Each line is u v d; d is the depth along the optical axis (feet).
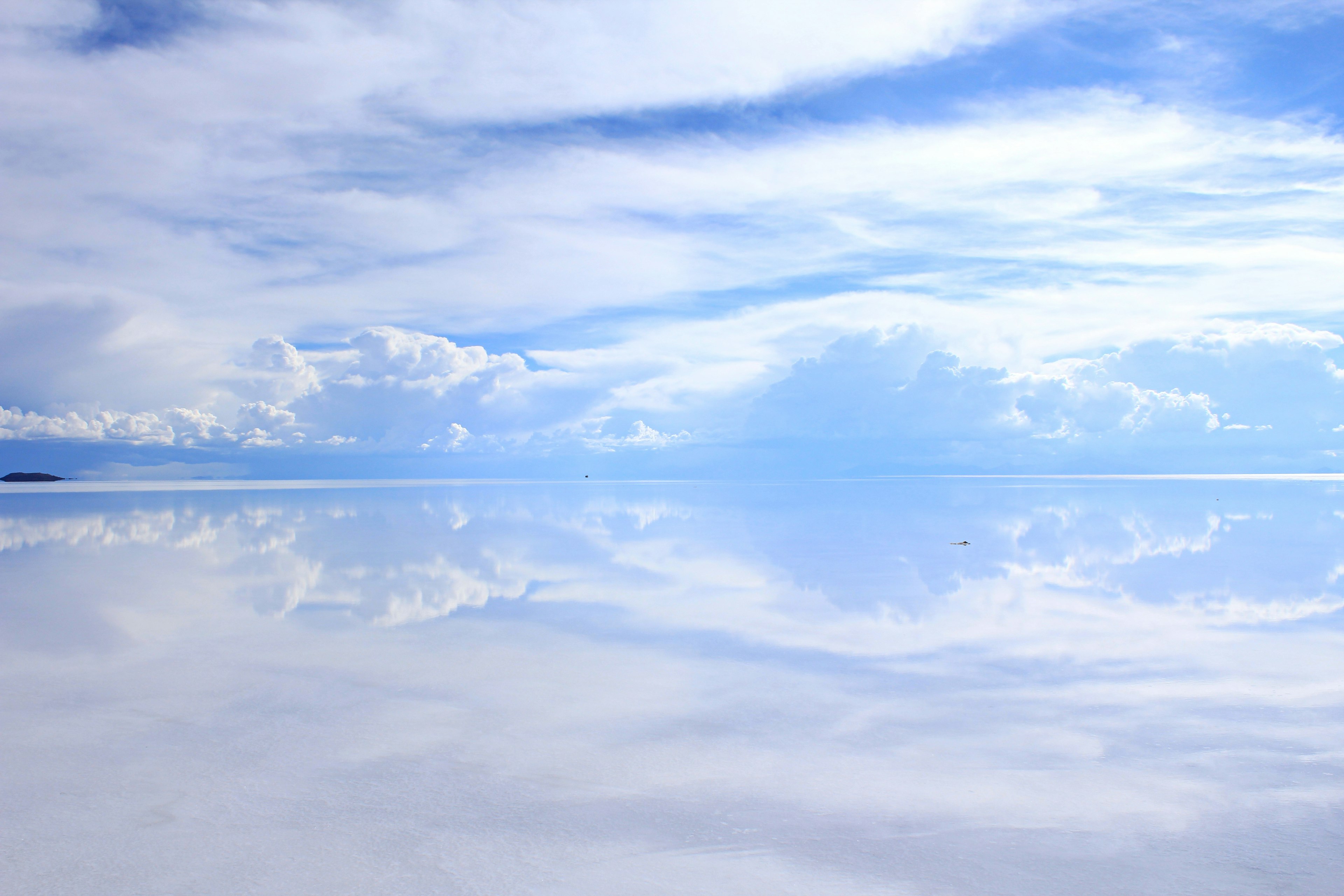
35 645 30.07
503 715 22.25
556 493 187.62
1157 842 15.19
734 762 18.95
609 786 17.63
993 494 159.74
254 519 93.91
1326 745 19.88
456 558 55.01
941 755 19.35
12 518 95.04
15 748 19.81
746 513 101.40
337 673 26.35
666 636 31.40
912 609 36.29
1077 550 57.26
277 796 17.10
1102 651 28.76
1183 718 21.85
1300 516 88.69
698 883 13.83
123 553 58.44
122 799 16.92
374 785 17.70
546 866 14.34
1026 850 14.93
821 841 15.28
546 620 34.45
